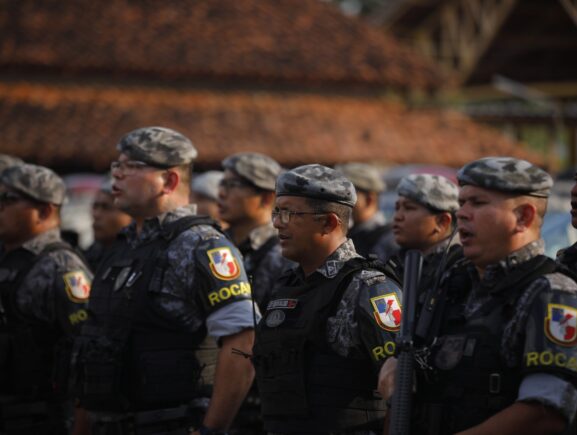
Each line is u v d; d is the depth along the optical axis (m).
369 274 9.04
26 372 12.62
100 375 10.62
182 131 47.84
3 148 45.69
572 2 64.06
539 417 7.46
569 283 7.76
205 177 17.42
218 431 10.17
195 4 54.47
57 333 12.71
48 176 13.00
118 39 50.94
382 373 8.34
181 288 10.54
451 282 8.33
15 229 12.82
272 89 52.09
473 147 52.88
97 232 16.91
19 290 12.63
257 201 14.05
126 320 10.60
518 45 68.00
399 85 53.47
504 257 8.01
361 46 54.69
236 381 10.23
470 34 66.19
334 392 8.89
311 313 9.05
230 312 10.30
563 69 69.38
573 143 67.00
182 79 50.69
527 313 7.71
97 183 38.91
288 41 53.41
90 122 47.53
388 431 8.16
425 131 52.66
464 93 69.06
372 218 18.16
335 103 52.53
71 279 12.57
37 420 12.77
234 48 51.97
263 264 13.70
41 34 50.38
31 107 48.16
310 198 9.24
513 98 67.50
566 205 19.33
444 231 12.94
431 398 8.09
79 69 49.31
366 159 49.25
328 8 57.22
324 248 9.28
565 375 7.49
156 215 10.95
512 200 7.99
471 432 7.61
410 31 68.38
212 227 10.80
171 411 10.57
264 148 47.69
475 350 7.89
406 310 8.13
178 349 10.53
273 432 9.18
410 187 12.93
